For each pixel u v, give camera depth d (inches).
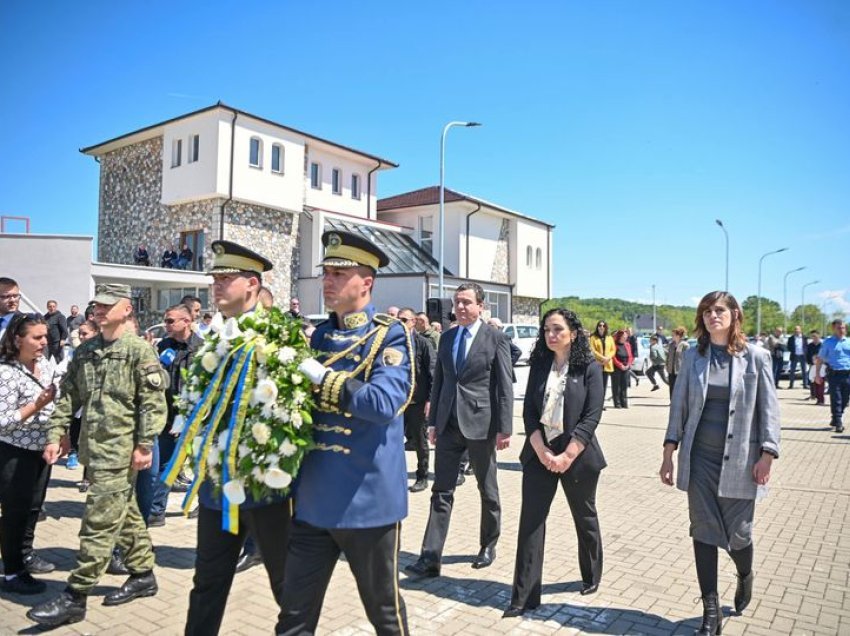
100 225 1154.0
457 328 208.1
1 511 175.9
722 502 155.3
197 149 993.5
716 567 152.9
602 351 604.4
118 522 160.2
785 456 388.2
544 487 167.9
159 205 1057.5
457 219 1306.6
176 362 239.9
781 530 237.0
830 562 202.8
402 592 178.1
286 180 1053.8
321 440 115.1
